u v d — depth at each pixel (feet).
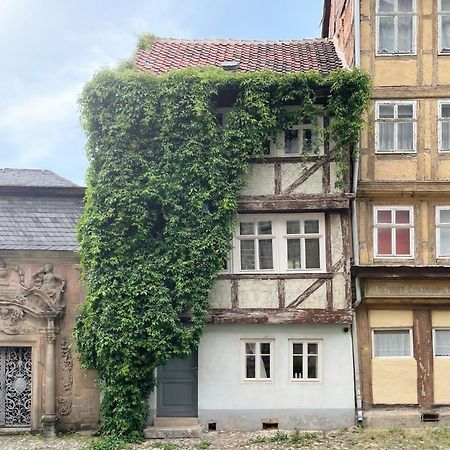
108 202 50.24
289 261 52.65
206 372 52.65
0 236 52.54
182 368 53.52
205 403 52.39
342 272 51.65
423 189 53.01
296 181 52.06
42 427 51.21
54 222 55.31
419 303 53.16
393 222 53.88
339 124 50.88
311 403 52.11
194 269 50.34
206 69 52.24
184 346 49.90
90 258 50.44
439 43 53.88
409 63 53.78
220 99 52.60
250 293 51.85
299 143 52.85
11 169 62.80
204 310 50.55
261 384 52.49
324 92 51.67
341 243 52.03
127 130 51.03
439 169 53.26
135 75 51.34
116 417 49.75
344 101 51.08
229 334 52.85
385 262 53.57
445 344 53.47
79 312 52.47
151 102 51.21
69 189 57.52
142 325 49.73
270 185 52.21
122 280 50.06
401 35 54.19
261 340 52.90
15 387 52.39
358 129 50.85
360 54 53.83
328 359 52.39
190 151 50.62
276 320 51.42
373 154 53.42
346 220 52.26
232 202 50.83
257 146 51.29
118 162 50.70
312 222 52.85
